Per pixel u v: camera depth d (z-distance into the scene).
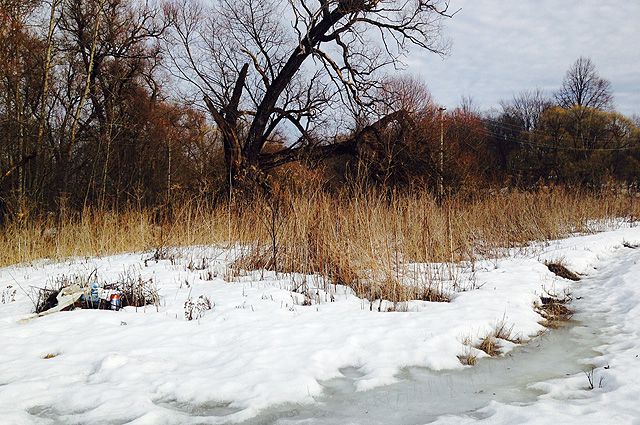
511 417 4.17
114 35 25.36
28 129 19.05
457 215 12.80
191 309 7.04
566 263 11.09
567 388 4.94
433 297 8.40
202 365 5.50
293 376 5.13
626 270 10.04
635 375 4.98
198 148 27.77
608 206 20.02
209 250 12.06
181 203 16.88
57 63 21.02
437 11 23.02
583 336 6.79
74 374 5.18
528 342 6.57
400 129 24.17
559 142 51.72
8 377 5.06
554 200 17.64
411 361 5.72
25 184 18.83
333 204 10.65
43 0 19.27
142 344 5.98
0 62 17.30
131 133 25.12
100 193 21.31
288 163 23.25
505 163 55.31
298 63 22.89
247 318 6.95
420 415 4.47
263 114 23.22
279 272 10.08
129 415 4.36
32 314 7.24
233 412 4.52
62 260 12.02
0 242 12.80
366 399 4.82
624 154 51.19
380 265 8.62
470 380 5.28
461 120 39.16
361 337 6.27
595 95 56.81
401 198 11.80
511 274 9.94
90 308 7.76
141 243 13.48
